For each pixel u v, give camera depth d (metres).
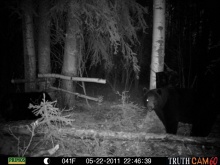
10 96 3.25
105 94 6.36
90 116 3.54
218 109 2.68
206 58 5.34
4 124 3.01
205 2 5.52
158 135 2.39
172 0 5.79
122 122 3.16
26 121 3.15
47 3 3.74
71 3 3.24
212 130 2.96
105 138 2.46
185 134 2.91
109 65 4.71
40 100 3.30
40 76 3.93
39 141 2.52
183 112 2.76
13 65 5.88
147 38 6.38
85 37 4.39
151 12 5.57
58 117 2.51
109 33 3.79
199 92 2.78
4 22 4.85
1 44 5.70
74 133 2.48
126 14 3.71
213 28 5.41
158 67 3.16
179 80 5.55
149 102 2.76
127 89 6.92
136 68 3.91
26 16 3.75
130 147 2.39
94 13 3.60
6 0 3.61
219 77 4.75
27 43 3.83
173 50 6.24
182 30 5.90
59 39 4.38
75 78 3.69
